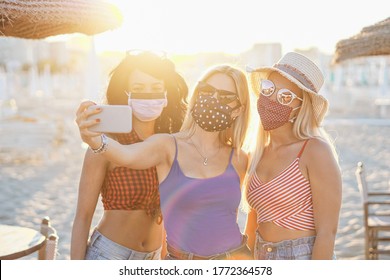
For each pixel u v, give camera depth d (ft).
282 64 10.44
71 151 55.93
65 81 184.55
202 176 9.80
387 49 17.03
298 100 10.30
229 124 9.84
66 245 24.45
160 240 11.75
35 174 43.45
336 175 9.93
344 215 30.32
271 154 10.43
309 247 10.09
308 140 10.12
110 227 11.26
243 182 10.78
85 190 11.10
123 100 11.19
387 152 56.24
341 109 117.70
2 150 50.52
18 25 11.55
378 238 20.85
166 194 9.88
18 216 30.19
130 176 10.97
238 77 10.01
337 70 141.08
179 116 11.68
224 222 9.75
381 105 109.09
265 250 10.32
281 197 10.09
